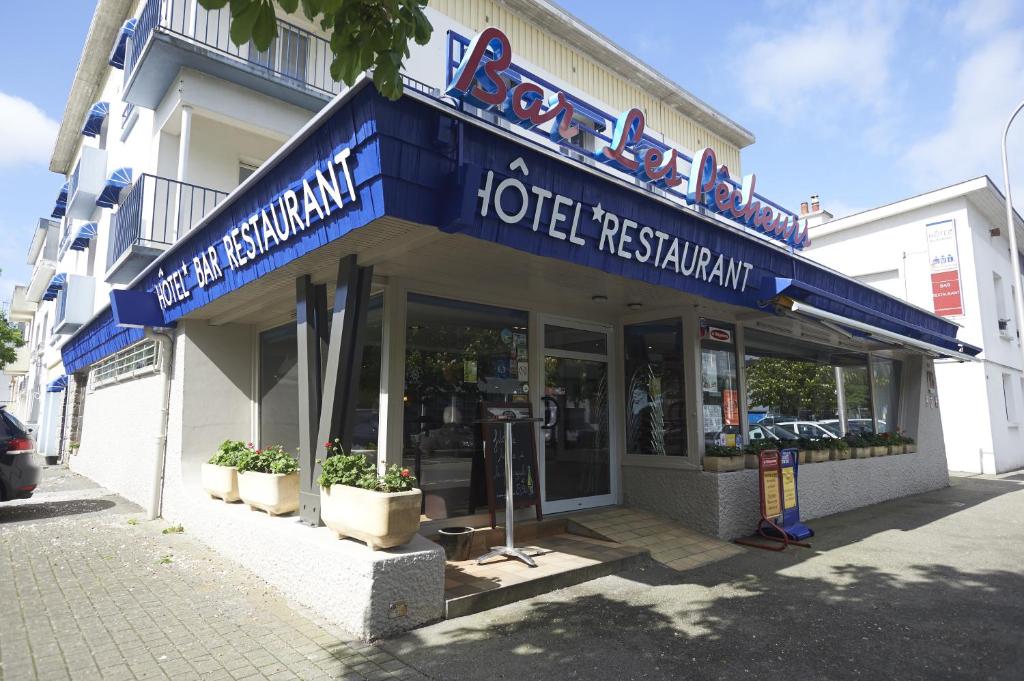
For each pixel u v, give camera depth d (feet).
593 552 20.26
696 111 49.88
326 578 15.07
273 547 17.52
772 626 14.87
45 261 79.71
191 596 16.62
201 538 22.80
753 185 25.55
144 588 17.30
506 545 19.56
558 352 25.36
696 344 25.63
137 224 33.88
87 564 19.76
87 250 55.62
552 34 40.86
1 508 31.17
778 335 31.76
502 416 20.29
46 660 12.76
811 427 33.47
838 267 62.13
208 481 23.20
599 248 16.88
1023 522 28.45
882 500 35.06
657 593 17.37
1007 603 16.61
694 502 24.52
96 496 35.12
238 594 16.76
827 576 19.21
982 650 13.48
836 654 13.25
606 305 25.73
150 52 31.86
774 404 30.78
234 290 20.57
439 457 20.61
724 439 26.78
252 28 9.36
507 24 38.42
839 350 36.94
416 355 20.39
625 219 17.30
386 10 10.75
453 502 20.80
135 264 34.73
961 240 54.03
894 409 41.42
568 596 16.96
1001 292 59.62
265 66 34.65
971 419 52.60
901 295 57.47
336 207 14.25
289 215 15.96
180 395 26.16
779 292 23.73
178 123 35.04
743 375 28.30
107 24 48.80
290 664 12.51
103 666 12.46
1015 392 59.26
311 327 18.40
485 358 22.57
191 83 33.19
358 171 13.24
